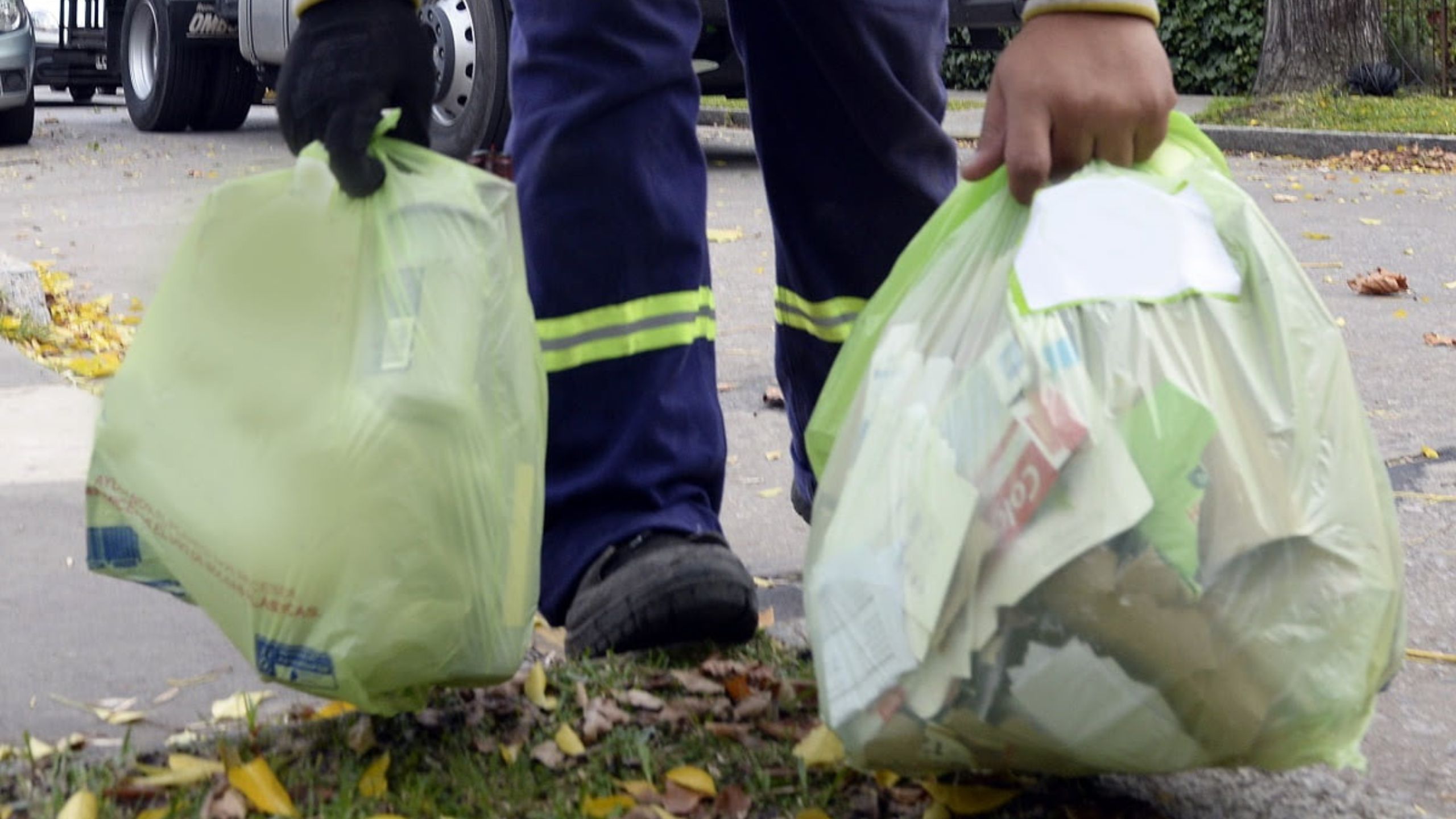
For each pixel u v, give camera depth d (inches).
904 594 54.8
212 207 62.6
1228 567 53.2
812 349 86.7
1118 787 65.1
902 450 56.9
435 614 59.9
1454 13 526.6
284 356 60.5
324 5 63.5
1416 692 78.3
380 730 69.5
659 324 78.4
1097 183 58.4
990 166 62.0
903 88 81.2
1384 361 163.9
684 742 68.6
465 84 287.1
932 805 63.0
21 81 385.4
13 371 147.9
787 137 83.4
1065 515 52.0
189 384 62.1
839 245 84.7
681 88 78.3
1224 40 560.4
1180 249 56.3
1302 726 54.8
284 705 75.2
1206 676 53.5
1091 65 60.3
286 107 62.6
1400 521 108.6
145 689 78.0
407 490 59.0
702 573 75.2
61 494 111.5
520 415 64.1
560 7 76.0
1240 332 55.9
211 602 62.1
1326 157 410.0
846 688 56.6
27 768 67.0
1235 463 53.8
